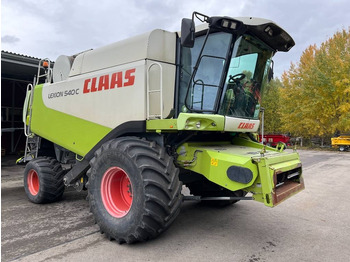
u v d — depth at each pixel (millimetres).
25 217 4793
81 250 3469
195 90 3975
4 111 14594
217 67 3869
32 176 5891
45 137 5738
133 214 3426
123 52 4254
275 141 20766
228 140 4906
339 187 7461
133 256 3305
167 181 3439
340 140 20391
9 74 13406
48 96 5648
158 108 4016
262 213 5043
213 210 5164
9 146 14836
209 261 3195
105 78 4410
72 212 5098
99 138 4488
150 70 3914
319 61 22828
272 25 3947
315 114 22750
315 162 13422
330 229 4293
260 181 3312
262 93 4824
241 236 3949
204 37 3988
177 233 4027
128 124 3998
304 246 3650
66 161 5750
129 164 3490
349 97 21281
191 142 4094
